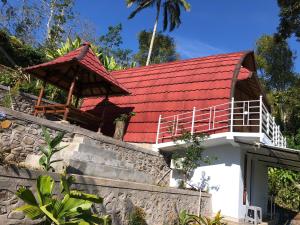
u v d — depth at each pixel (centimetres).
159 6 3872
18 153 874
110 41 4350
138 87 1739
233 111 1319
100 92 1503
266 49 4459
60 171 798
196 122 1384
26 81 1667
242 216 1277
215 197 1277
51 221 566
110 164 1017
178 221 1046
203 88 1490
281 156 1375
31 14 3834
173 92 1573
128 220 840
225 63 1569
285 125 3672
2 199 579
